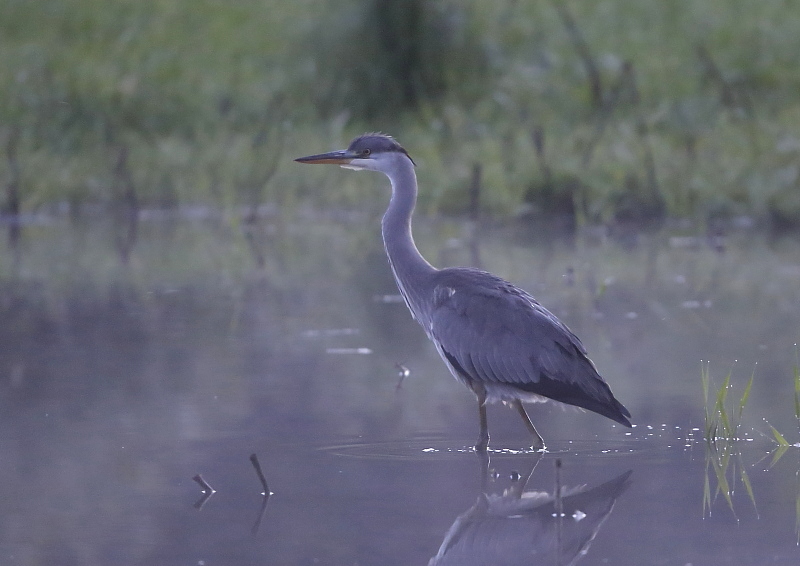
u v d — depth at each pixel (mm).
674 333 12672
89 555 7191
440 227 19562
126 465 8898
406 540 7359
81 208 22188
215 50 28438
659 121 22531
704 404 10125
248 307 14523
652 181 19797
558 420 10266
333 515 7809
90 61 27672
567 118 23547
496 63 25516
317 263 17266
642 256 16812
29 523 7734
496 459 9070
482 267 15898
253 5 30625
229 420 10055
